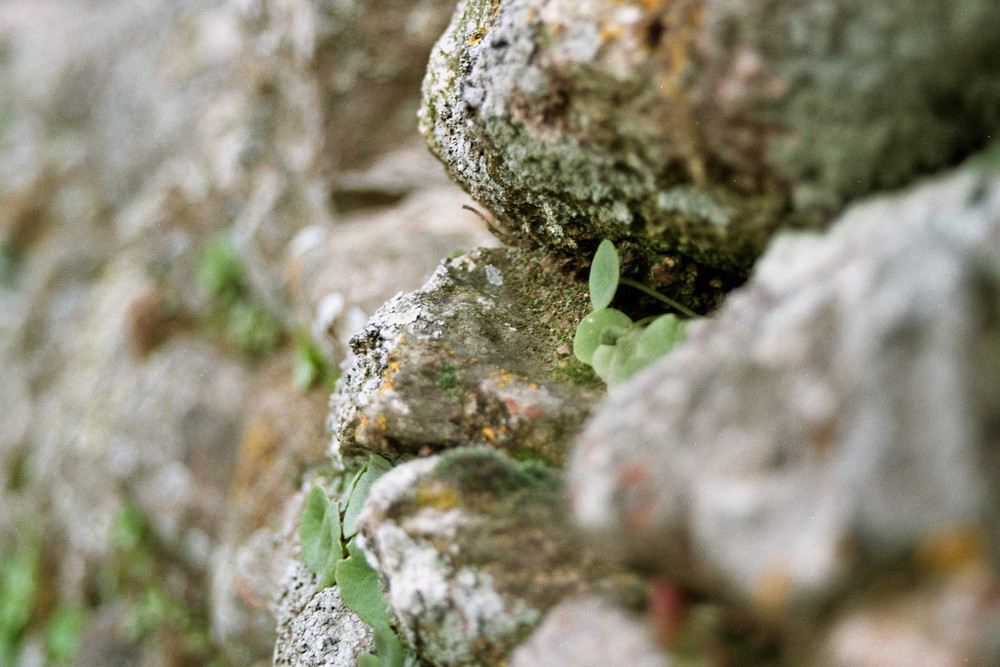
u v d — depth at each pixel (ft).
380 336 1.63
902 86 1.34
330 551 1.67
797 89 1.36
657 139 1.42
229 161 3.11
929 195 1.33
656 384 1.36
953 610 1.24
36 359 4.12
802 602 1.27
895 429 1.25
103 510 3.04
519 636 1.43
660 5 1.39
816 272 1.33
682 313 1.57
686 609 1.34
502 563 1.45
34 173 4.96
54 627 3.27
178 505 2.73
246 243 2.91
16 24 5.94
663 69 1.39
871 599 1.25
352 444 1.62
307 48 2.51
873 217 1.34
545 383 1.56
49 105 5.10
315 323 2.11
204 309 3.14
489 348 1.60
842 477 1.26
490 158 1.57
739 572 1.29
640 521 1.33
